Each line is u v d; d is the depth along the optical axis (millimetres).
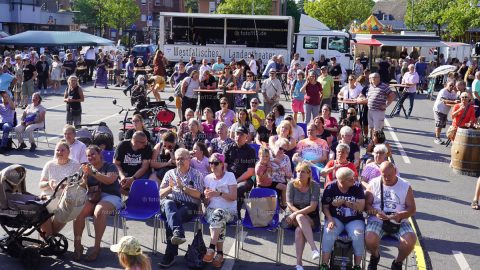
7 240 7793
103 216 7934
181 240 7551
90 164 8125
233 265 7938
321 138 11883
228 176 8297
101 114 21547
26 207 7570
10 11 51281
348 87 17781
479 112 17828
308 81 16469
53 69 28094
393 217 7602
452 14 52844
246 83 19672
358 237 7441
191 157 9789
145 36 81250
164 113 14133
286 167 9664
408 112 22703
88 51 35312
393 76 32375
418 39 36656
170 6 89375
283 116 13258
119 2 69188
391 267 7770
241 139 9836
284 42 35562
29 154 14594
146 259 5508
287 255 8391
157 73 25062
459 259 8406
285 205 9594
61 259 7953
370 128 15703
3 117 14961
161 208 8039
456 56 46750
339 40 34656
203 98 18828
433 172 13727
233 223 8211
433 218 10258
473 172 13438
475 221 10172
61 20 58344
